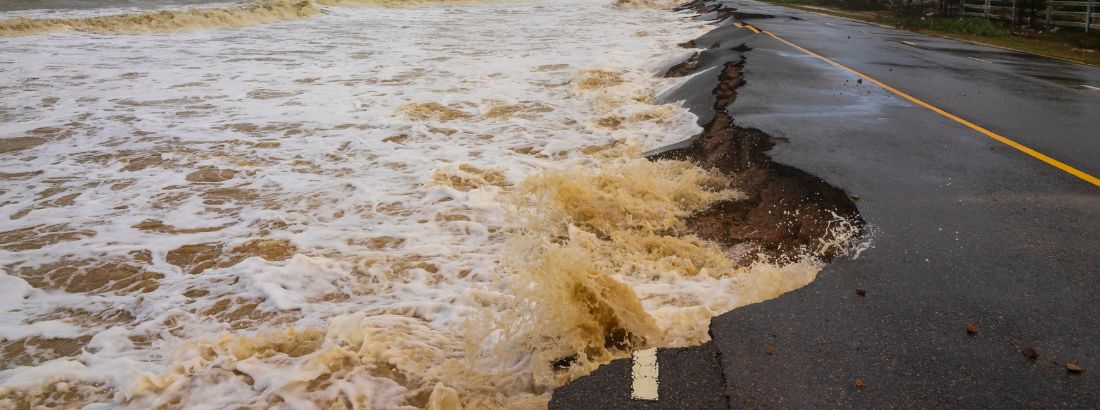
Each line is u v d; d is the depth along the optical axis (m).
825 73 12.99
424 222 5.71
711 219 5.64
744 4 47.62
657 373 3.15
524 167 7.48
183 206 6.23
